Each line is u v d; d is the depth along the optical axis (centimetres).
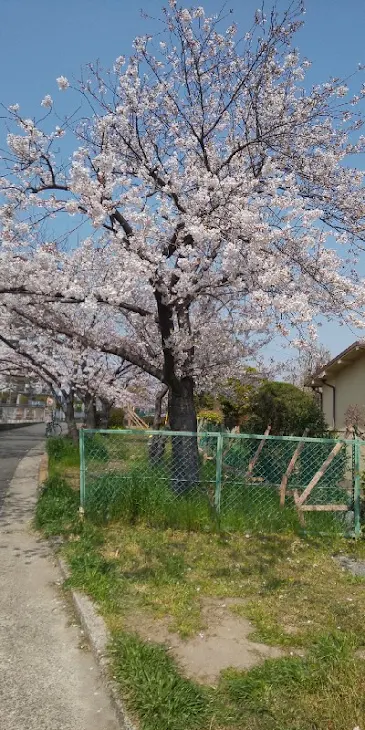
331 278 708
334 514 682
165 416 1877
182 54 834
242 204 698
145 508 703
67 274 763
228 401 1568
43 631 421
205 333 957
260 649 372
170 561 548
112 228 776
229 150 845
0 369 1688
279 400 1241
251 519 685
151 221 715
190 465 820
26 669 362
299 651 369
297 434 1178
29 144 715
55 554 604
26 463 1527
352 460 679
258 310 733
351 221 807
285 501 712
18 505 904
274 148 795
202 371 980
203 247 742
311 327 686
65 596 492
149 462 808
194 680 330
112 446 839
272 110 830
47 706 320
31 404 4497
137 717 296
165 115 859
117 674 337
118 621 415
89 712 315
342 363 1320
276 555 589
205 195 693
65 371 1438
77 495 838
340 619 420
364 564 573
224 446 931
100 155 710
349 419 948
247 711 295
